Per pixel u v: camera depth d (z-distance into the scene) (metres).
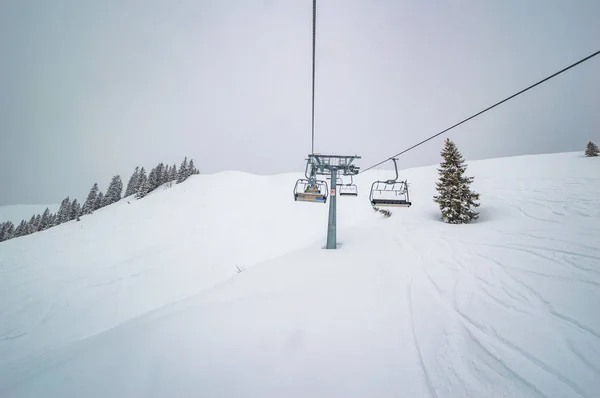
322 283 6.61
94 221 39.25
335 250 11.02
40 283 18.27
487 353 3.56
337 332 4.19
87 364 3.55
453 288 6.01
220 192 42.41
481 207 17.80
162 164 68.31
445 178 17.34
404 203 9.80
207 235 24.59
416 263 8.16
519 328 4.11
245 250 19.41
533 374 3.08
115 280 17.30
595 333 3.75
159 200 44.50
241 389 2.91
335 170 11.95
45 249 28.22
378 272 7.41
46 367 3.77
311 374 3.17
